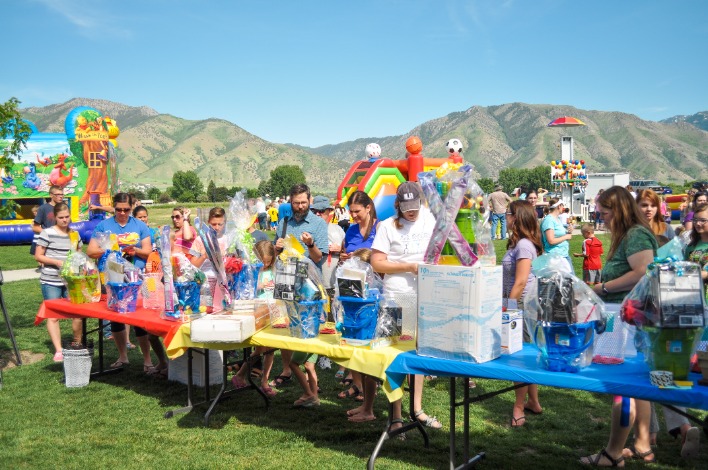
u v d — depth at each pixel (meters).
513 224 4.78
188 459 4.36
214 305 5.29
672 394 2.95
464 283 3.53
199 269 5.27
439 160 10.70
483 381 6.38
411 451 4.48
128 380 6.46
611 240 4.09
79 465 4.28
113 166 23.38
